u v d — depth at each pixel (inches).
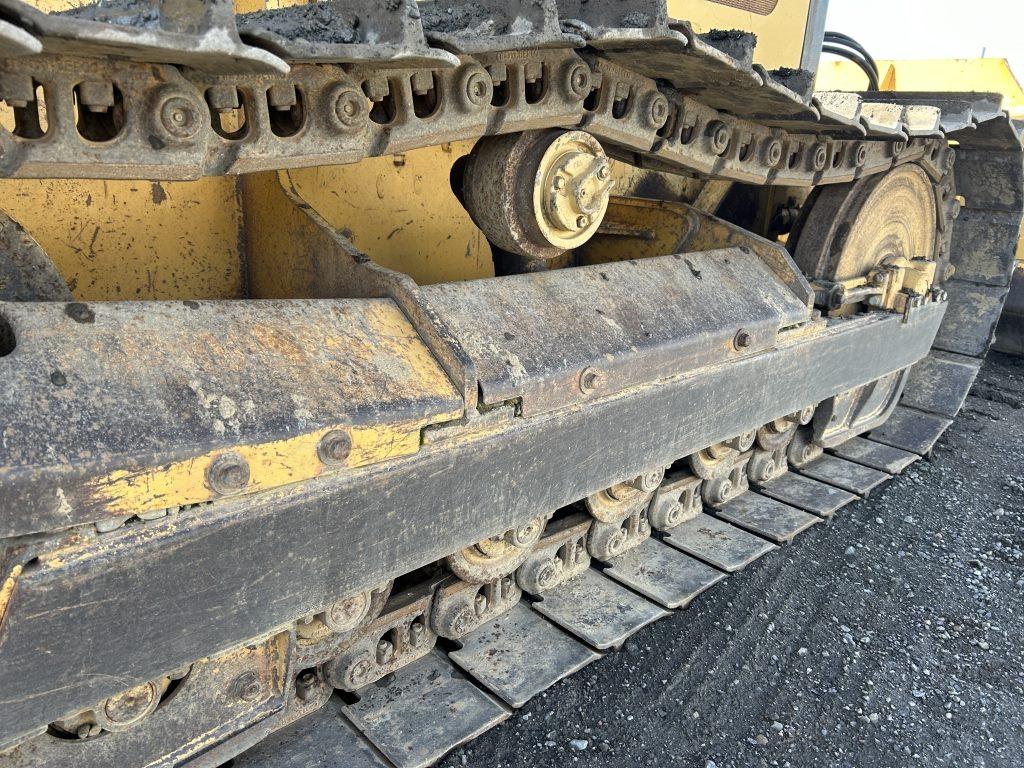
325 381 64.0
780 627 110.7
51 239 77.0
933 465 171.2
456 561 90.7
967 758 89.0
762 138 103.5
